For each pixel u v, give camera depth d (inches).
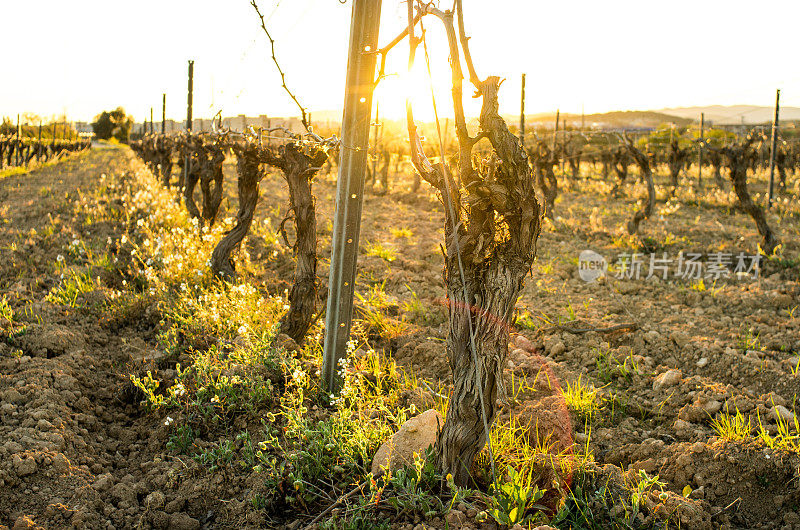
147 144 919.0
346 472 154.4
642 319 292.8
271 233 448.8
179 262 318.3
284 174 236.7
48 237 438.0
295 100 210.8
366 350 246.7
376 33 175.9
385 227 572.7
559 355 251.9
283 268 366.9
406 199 795.4
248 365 202.1
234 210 561.0
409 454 148.6
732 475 157.6
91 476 155.3
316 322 252.5
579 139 1274.6
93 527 135.5
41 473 148.3
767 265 412.5
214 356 214.7
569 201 823.7
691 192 829.2
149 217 466.3
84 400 190.7
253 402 187.2
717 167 1025.5
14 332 233.5
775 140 675.4
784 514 145.2
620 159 962.1
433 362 232.7
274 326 229.8
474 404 134.6
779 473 154.1
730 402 196.4
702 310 311.6
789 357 235.5
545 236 531.2
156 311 275.3
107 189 730.2
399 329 262.1
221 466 160.2
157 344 241.6
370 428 168.1
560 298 328.8
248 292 264.8
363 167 185.6
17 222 522.3
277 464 159.5
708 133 1432.1
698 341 250.2
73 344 235.5
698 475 159.8
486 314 132.3
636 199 832.3
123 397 202.2
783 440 162.4
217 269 321.1
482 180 128.0
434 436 154.3
